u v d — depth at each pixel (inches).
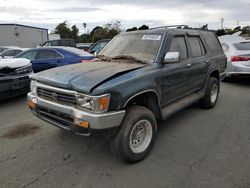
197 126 177.8
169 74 147.9
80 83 114.1
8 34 1537.9
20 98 267.0
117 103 112.7
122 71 124.6
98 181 112.8
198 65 183.6
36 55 331.3
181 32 171.6
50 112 128.2
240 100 247.3
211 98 215.0
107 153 138.9
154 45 151.8
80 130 113.0
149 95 136.1
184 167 122.7
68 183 111.6
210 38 218.2
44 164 127.8
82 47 674.2
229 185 107.4
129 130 119.0
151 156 134.4
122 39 173.6
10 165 127.0
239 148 141.8
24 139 158.6
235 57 299.7
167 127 176.4
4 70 223.5
